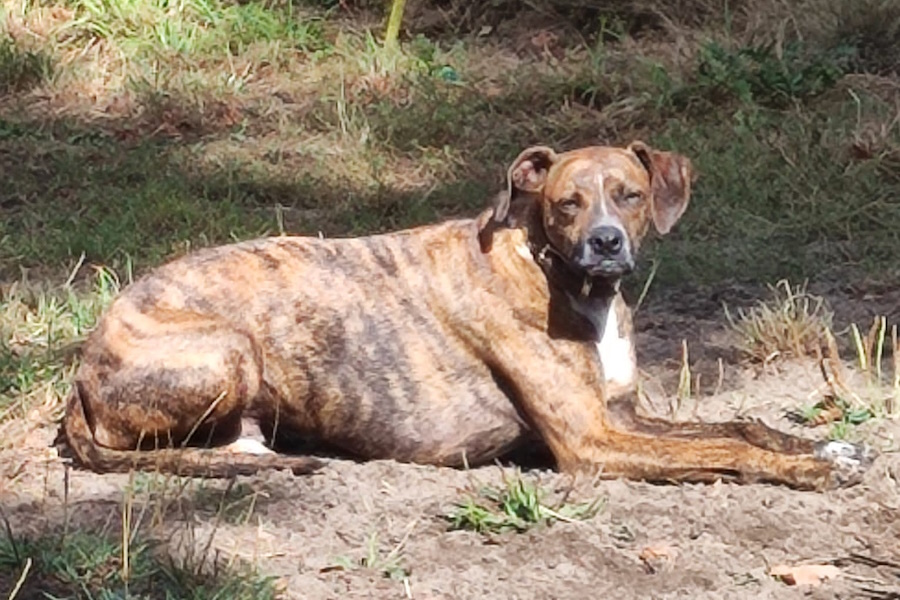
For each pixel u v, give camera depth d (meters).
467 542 7.38
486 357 8.34
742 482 8.08
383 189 14.12
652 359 10.34
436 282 8.42
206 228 13.19
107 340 8.33
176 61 17.30
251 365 8.25
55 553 7.12
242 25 17.84
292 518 7.65
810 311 11.26
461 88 16.56
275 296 8.40
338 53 17.55
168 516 7.66
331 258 8.54
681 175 8.37
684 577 7.05
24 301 11.23
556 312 8.26
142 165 14.72
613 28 17.94
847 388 9.55
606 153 8.24
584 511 7.66
